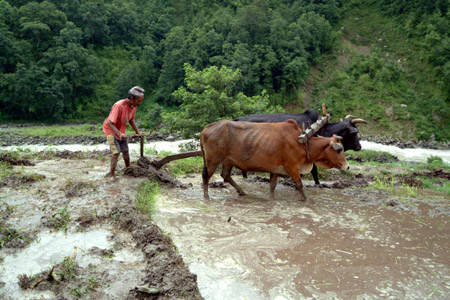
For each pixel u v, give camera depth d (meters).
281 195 6.75
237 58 50.59
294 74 52.53
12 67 56.00
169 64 60.22
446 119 47.38
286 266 3.80
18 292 3.18
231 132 6.14
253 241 4.43
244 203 6.08
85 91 60.62
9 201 5.47
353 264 3.87
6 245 4.02
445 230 4.92
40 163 8.83
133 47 73.88
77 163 8.85
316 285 3.43
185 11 83.81
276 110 16.05
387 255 4.11
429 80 53.03
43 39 61.66
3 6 61.03
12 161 8.27
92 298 3.09
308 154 6.22
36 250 3.98
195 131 13.48
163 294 3.19
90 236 4.37
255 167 6.20
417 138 43.59
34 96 53.00
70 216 4.87
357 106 49.47
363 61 58.00
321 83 56.84
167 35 73.31
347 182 7.90
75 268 3.53
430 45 55.66
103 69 64.81
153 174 7.14
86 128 42.84
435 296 3.27
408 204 6.05
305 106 53.25
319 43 61.31
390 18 66.56
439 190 7.55
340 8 71.44
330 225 5.04
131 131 43.34
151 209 5.46
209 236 4.55
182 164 9.45
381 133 44.88
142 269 3.60
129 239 4.33
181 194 6.52
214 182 7.40
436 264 3.91
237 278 3.55
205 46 58.66
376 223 5.15
